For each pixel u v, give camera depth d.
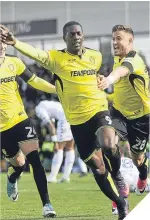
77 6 29.44
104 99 10.72
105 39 25.89
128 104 12.18
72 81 10.55
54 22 27.62
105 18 29.08
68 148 20.50
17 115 11.84
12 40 9.69
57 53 10.52
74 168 26.19
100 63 10.73
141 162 13.30
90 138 10.63
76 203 13.98
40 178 11.53
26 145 11.77
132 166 15.48
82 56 10.58
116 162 10.40
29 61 28.48
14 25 27.83
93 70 10.60
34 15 30.41
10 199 13.68
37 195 16.09
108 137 10.18
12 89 11.80
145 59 24.59
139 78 11.66
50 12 29.95
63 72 10.54
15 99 11.85
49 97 26.23
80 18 29.47
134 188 15.46
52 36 29.09
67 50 10.57
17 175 13.28
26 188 18.28
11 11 30.23
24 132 11.80
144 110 12.27
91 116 10.58
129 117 12.34
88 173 25.48
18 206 13.58
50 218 11.37
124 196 10.76
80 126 10.66
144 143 12.80
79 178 22.23
